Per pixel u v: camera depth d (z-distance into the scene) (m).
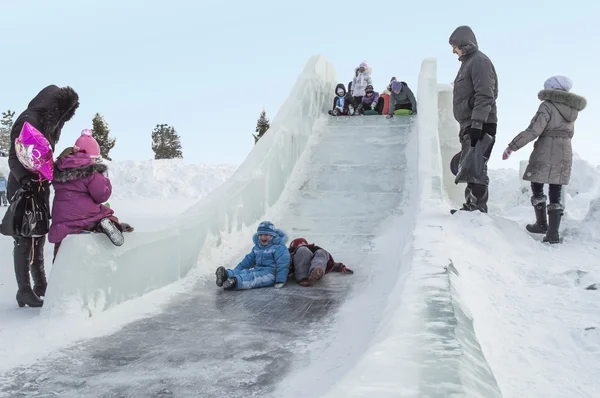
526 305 4.07
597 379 2.77
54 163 4.72
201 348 3.76
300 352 3.69
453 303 2.95
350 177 9.21
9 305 5.12
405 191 8.63
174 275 5.62
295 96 10.26
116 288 4.67
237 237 7.11
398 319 2.62
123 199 18.64
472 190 7.01
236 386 3.11
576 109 6.70
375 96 13.30
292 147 9.51
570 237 6.85
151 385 3.12
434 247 4.66
